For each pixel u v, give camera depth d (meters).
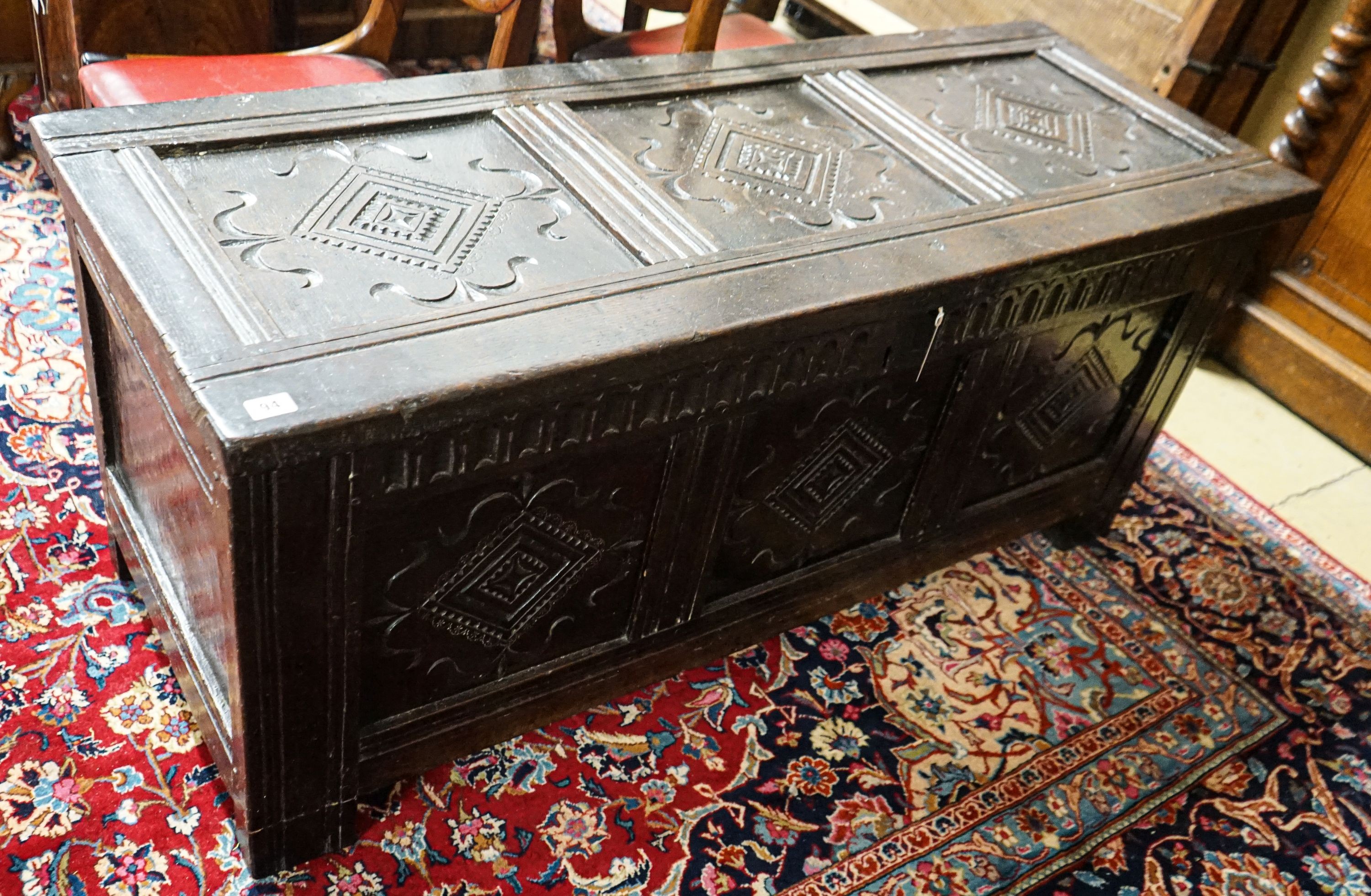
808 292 1.43
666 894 1.59
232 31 2.46
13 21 2.53
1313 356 2.72
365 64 2.23
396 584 1.35
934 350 1.63
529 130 1.65
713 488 1.56
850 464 1.74
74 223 1.40
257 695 1.30
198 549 1.35
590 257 1.45
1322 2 2.59
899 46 2.14
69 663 1.72
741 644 1.87
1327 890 1.73
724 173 1.68
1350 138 2.54
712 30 2.25
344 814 1.53
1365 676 2.13
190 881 1.50
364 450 1.17
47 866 1.47
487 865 1.58
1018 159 1.88
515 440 1.29
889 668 1.98
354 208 1.43
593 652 1.66
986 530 2.10
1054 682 2.01
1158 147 2.01
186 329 1.17
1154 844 1.76
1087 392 2.00
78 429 2.10
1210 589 2.27
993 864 1.69
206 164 1.44
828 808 1.74
